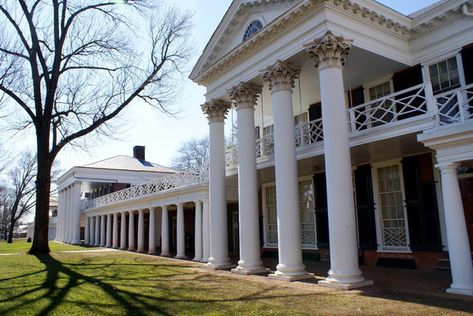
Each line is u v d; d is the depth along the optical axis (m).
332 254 9.93
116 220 33.06
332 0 10.73
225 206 15.79
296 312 7.29
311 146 14.40
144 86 24.14
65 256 21.92
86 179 42.66
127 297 9.38
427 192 13.47
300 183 19.16
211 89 16.08
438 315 6.65
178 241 21.38
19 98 21.70
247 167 13.77
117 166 45.09
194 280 12.01
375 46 12.07
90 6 23.34
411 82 13.62
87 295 9.72
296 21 11.55
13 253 24.34
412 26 13.03
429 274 11.76
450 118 9.97
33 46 22.31
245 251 13.51
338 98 10.40
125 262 18.45
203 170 19.83
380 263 14.51
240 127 14.07
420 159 13.79
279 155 11.87
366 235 15.26
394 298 8.20
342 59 10.80
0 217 87.50
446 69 12.85
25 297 9.57
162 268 15.70
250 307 7.88
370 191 15.29
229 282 11.41
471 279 8.30
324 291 9.26
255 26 13.89
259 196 21.84
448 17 12.56
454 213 8.45
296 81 14.63
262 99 17.16
